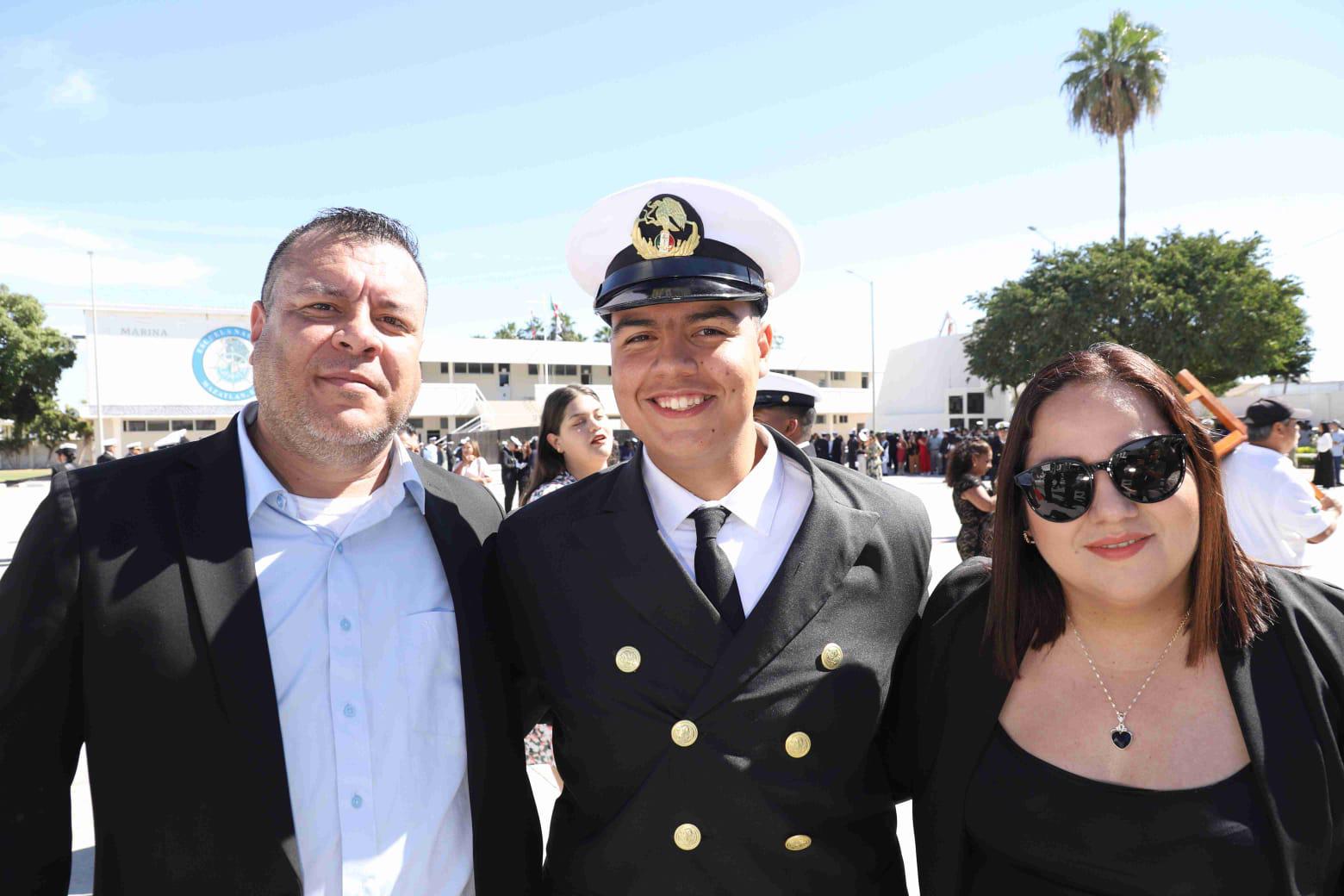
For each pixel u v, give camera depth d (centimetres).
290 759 168
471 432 3622
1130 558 160
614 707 185
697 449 191
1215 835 153
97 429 3438
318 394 177
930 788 189
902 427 4294
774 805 180
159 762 160
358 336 178
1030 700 178
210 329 4016
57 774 166
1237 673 161
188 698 161
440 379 4766
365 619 181
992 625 183
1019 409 178
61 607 162
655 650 186
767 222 208
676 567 188
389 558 190
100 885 162
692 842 177
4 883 160
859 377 5575
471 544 204
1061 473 163
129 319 3875
